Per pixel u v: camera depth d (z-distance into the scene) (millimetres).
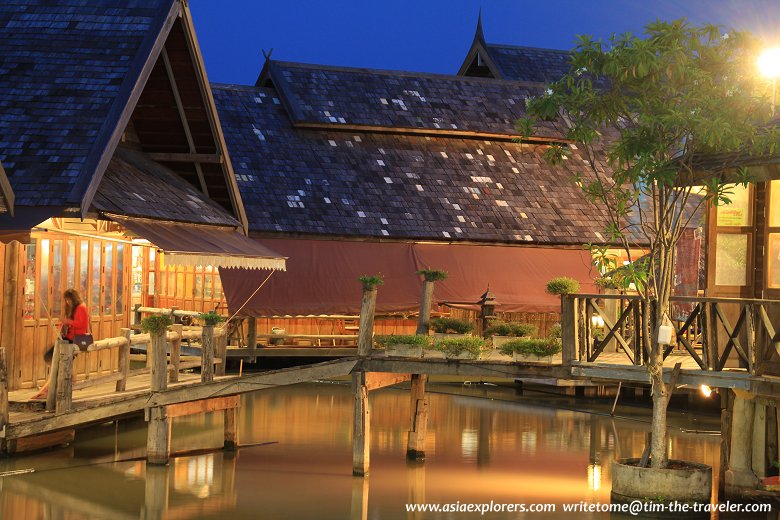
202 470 18625
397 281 32562
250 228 31422
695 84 15359
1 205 19375
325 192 33469
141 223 21578
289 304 31250
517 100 39000
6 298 19688
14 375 19891
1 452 18781
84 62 22531
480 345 18016
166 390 18672
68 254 21562
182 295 32906
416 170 35406
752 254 17500
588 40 15695
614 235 16500
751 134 15406
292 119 35281
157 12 23312
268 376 18734
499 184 35875
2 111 21484
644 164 15148
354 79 37594
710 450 21375
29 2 23938
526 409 26984
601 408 27375
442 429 23594
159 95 24734
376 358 18359
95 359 22375
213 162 25375
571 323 17125
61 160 20547
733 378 15234
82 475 17812
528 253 34219
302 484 17719
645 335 15961
